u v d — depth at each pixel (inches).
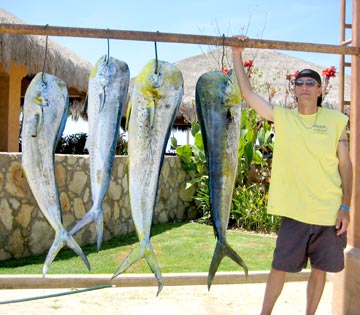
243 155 380.8
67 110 126.0
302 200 132.9
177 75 122.9
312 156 132.0
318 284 139.3
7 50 301.6
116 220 322.0
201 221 396.2
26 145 122.2
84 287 175.9
